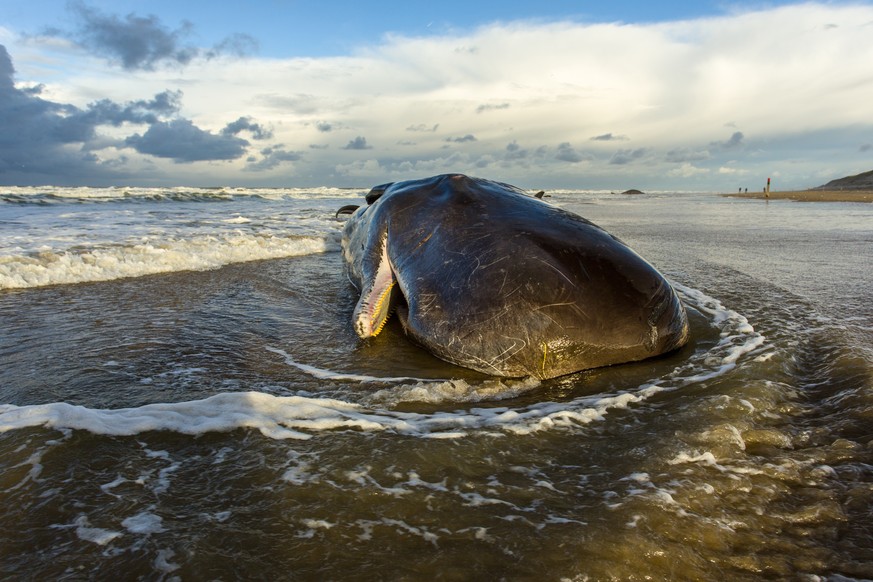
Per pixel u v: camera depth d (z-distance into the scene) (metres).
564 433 3.27
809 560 2.18
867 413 3.30
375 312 5.18
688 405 3.52
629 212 22.81
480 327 4.36
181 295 6.74
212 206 23.53
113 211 18.56
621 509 2.41
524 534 2.26
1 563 2.07
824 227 15.27
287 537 2.24
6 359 4.43
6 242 9.30
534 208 5.23
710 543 2.25
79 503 2.44
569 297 4.27
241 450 2.95
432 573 2.04
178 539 2.21
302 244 10.90
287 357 4.71
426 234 5.26
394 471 2.77
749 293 6.70
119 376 4.13
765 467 2.80
